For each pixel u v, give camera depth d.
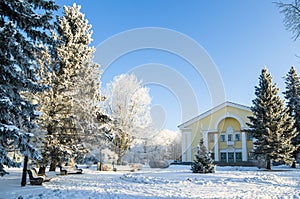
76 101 12.08
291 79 26.42
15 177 11.02
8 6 6.25
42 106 10.28
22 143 5.83
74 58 12.09
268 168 20.41
